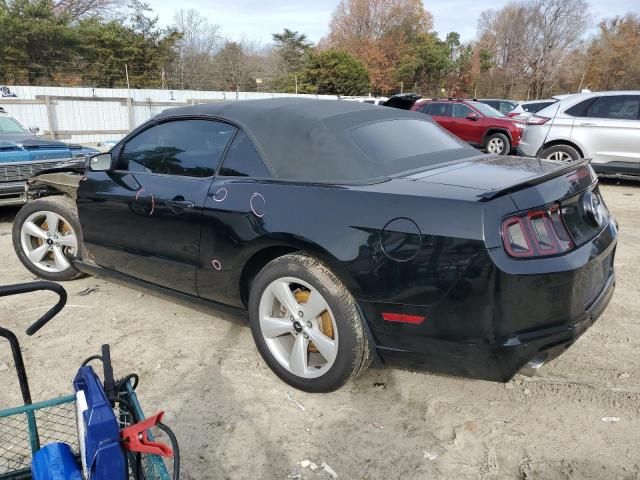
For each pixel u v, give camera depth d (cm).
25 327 392
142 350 359
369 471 247
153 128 390
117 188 392
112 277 421
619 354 347
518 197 251
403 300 260
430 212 254
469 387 312
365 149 311
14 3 3141
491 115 1403
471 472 245
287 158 313
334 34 5972
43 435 258
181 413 289
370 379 321
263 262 327
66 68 3262
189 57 4138
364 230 267
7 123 796
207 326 396
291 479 242
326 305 282
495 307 244
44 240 478
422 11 5738
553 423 279
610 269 327
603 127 914
